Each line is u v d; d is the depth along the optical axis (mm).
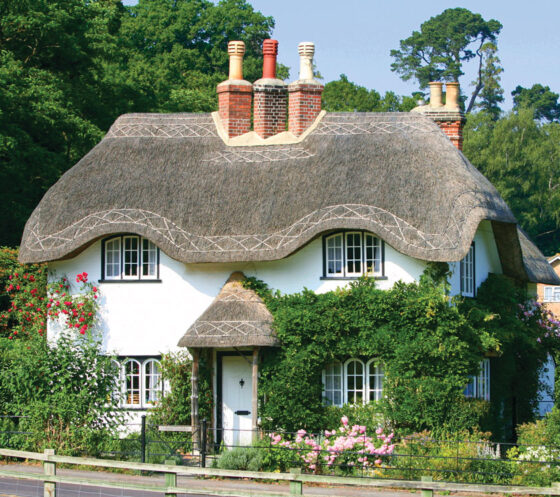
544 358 31859
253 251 26422
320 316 25844
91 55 41594
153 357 27828
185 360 27328
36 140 37844
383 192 26297
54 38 38031
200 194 27859
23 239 28391
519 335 28922
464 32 88812
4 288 31703
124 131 30344
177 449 25859
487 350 26516
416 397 25031
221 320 25625
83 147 39844
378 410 25469
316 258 26750
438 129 28500
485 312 26234
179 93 55625
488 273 29453
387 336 25484
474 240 28328
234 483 22766
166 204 27703
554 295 57844
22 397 24375
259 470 23766
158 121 30531
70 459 19312
